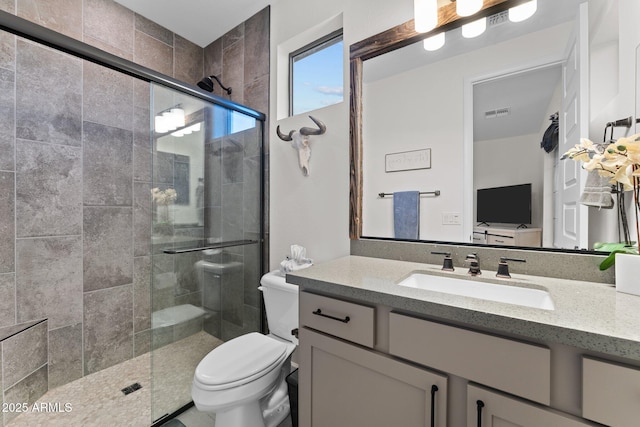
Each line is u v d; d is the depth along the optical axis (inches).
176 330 66.3
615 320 23.8
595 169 35.5
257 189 79.4
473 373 26.9
